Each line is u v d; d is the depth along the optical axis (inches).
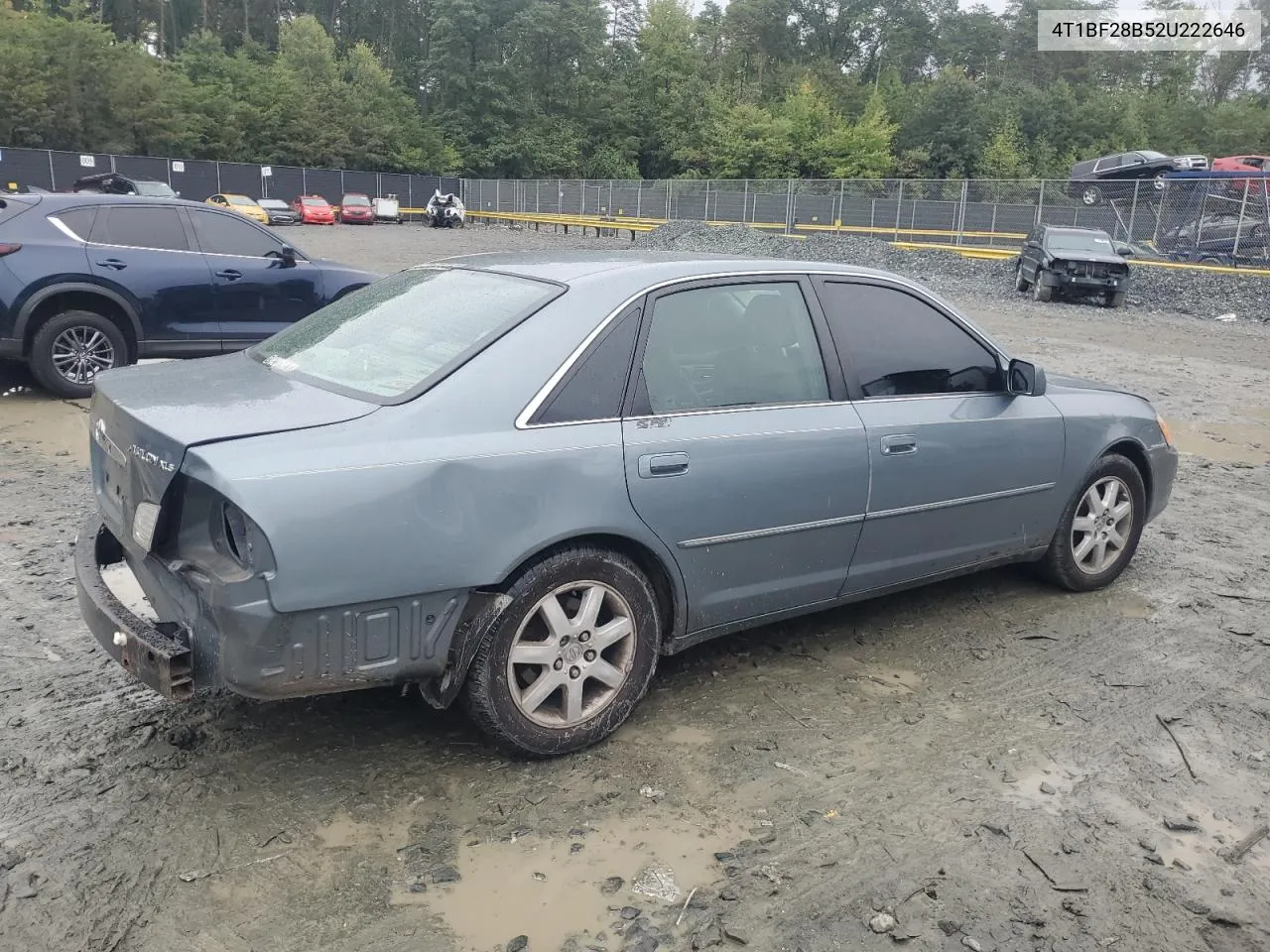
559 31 2957.7
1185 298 906.7
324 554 111.1
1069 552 198.8
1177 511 272.4
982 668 169.8
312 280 374.3
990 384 181.6
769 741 143.1
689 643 148.0
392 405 121.6
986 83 3334.2
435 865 113.3
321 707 146.6
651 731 144.7
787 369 154.6
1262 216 1063.0
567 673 132.9
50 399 340.8
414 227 2084.2
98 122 2178.9
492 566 121.6
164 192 1251.8
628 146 3029.0
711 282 148.9
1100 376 505.7
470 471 120.1
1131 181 1199.6
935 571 176.4
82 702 145.0
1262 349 647.8
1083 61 3437.5
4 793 122.3
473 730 142.2
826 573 159.0
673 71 3056.1
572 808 125.1
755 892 111.4
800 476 149.8
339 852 114.7
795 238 1309.1
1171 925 109.0
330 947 100.3
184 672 114.0
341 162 2588.6
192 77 2556.6
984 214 1363.2
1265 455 346.6
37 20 2172.7
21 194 334.3
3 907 103.3
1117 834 124.7
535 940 102.6
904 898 111.3
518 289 142.1
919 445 164.7
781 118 2573.8
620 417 134.1
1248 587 213.5
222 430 114.8
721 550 144.6
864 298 166.9
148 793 123.6
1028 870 117.1
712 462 140.4
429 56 3070.9
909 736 146.4
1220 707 158.9
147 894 106.3
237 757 132.7
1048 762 141.0
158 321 346.0
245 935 101.3
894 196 1459.2
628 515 132.6
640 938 103.6
